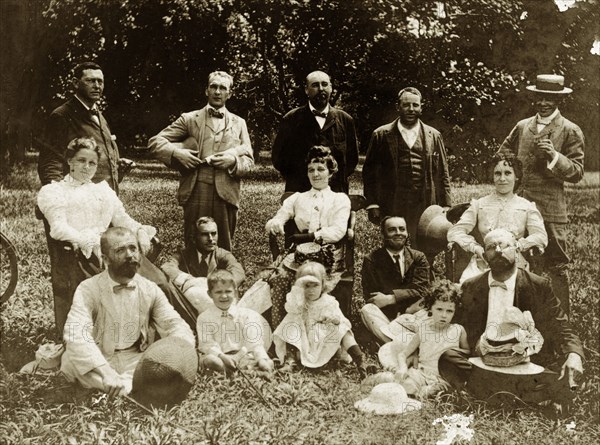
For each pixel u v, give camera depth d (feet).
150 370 16.51
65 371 17.24
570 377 18.26
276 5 21.71
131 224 19.69
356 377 18.62
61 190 19.24
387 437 16.81
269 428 16.37
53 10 21.40
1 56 21.49
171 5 21.35
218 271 18.52
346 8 22.09
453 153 21.90
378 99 22.07
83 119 20.30
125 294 17.72
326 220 20.08
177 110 21.47
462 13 22.38
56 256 19.10
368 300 20.26
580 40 22.48
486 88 22.03
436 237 21.24
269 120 21.63
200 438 15.96
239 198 21.09
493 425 17.37
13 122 21.44
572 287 22.03
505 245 18.89
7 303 20.21
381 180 21.62
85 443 15.70
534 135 21.86
